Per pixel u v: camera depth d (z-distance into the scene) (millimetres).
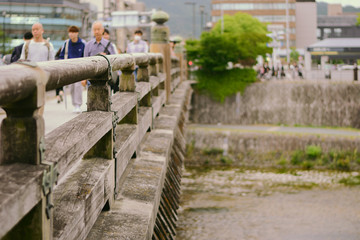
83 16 35656
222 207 21031
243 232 17344
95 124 2449
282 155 30922
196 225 17938
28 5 31125
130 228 2668
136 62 4844
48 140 1938
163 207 4945
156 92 7770
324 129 36094
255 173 28891
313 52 47531
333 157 30359
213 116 38844
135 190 3496
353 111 37281
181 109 11344
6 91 1240
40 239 1571
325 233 17484
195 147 31578
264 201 22453
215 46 38062
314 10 126812
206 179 27281
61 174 1779
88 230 2268
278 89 38438
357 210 20922
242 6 109250
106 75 2826
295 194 24047
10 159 1557
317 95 37906
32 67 1486
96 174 2584
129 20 32625
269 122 38500
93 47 7543
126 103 3682
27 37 7805
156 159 4750
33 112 1548
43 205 1567
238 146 31391
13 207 1310
